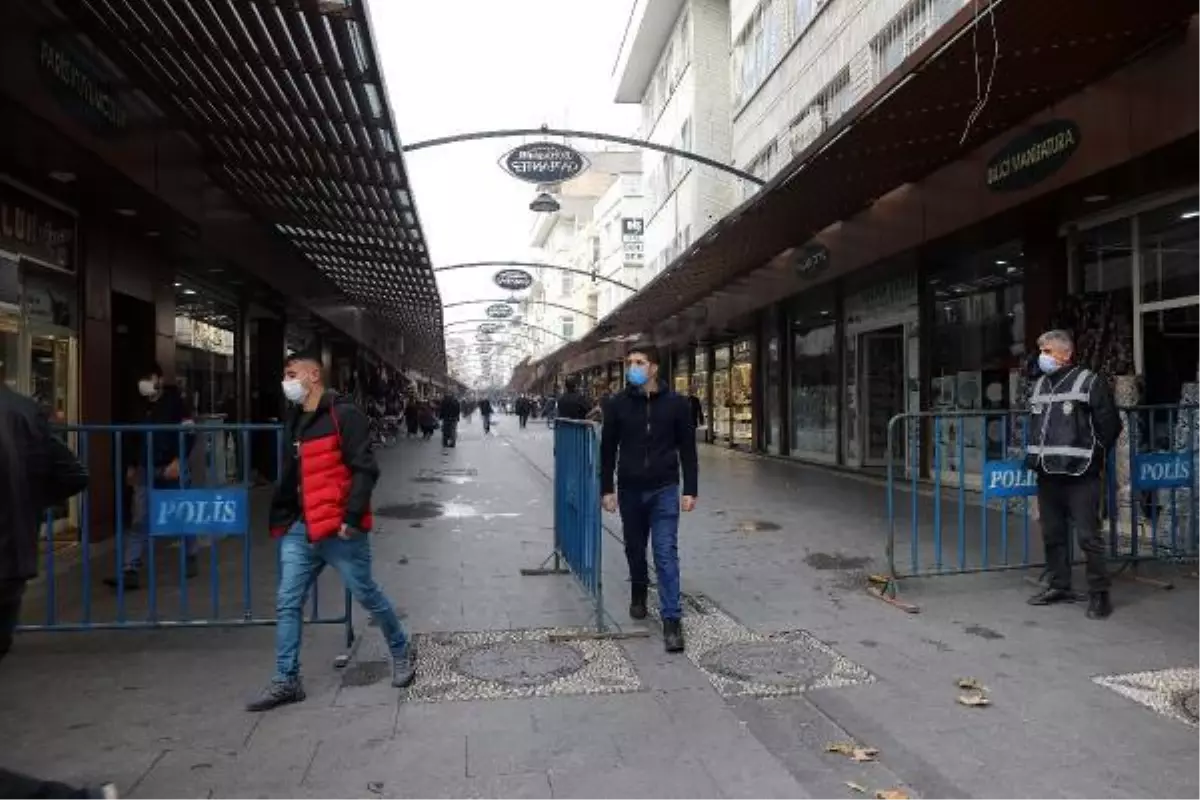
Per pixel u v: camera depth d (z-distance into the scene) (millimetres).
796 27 18344
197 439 6680
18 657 5047
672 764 3625
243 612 5984
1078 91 7602
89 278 8852
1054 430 5801
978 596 6273
